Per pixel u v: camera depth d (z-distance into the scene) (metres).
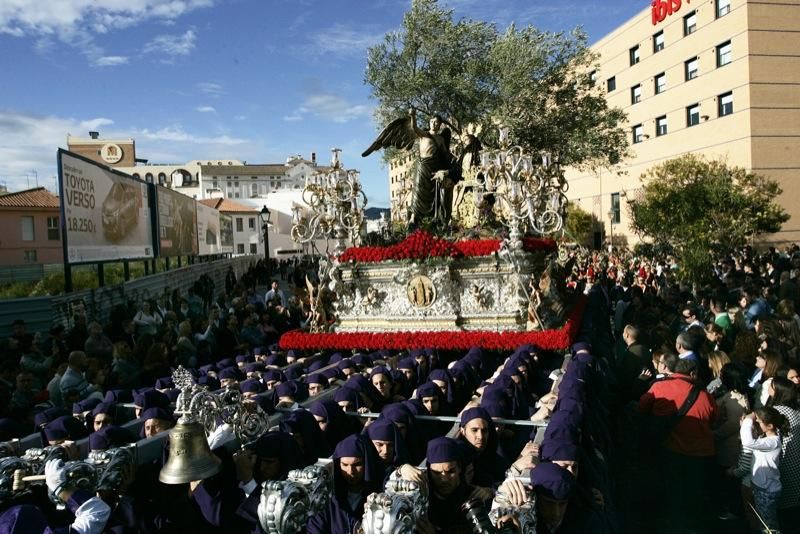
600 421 7.07
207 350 11.87
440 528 4.19
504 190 12.27
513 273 12.01
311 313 13.44
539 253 13.38
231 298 19.92
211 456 4.56
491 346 11.24
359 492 4.79
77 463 4.05
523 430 6.78
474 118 27.28
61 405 8.34
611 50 47.06
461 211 14.48
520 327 11.91
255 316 14.22
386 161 29.28
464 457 4.52
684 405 6.82
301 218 13.36
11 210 33.72
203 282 24.80
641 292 15.89
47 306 12.84
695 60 38.56
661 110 41.78
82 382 8.55
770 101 34.22
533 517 3.75
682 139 39.81
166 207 22.34
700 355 9.00
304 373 10.00
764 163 34.22
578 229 46.41
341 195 13.52
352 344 12.19
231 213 59.28
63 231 13.23
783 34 34.16
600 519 4.49
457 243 12.29
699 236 20.28
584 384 6.96
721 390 7.64
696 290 16.80
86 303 14.06
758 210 27.91
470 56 27.50
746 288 13.04
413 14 26.92
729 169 30.75
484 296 12.27
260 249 60.19
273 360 10.81
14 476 4.22
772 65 34.16
